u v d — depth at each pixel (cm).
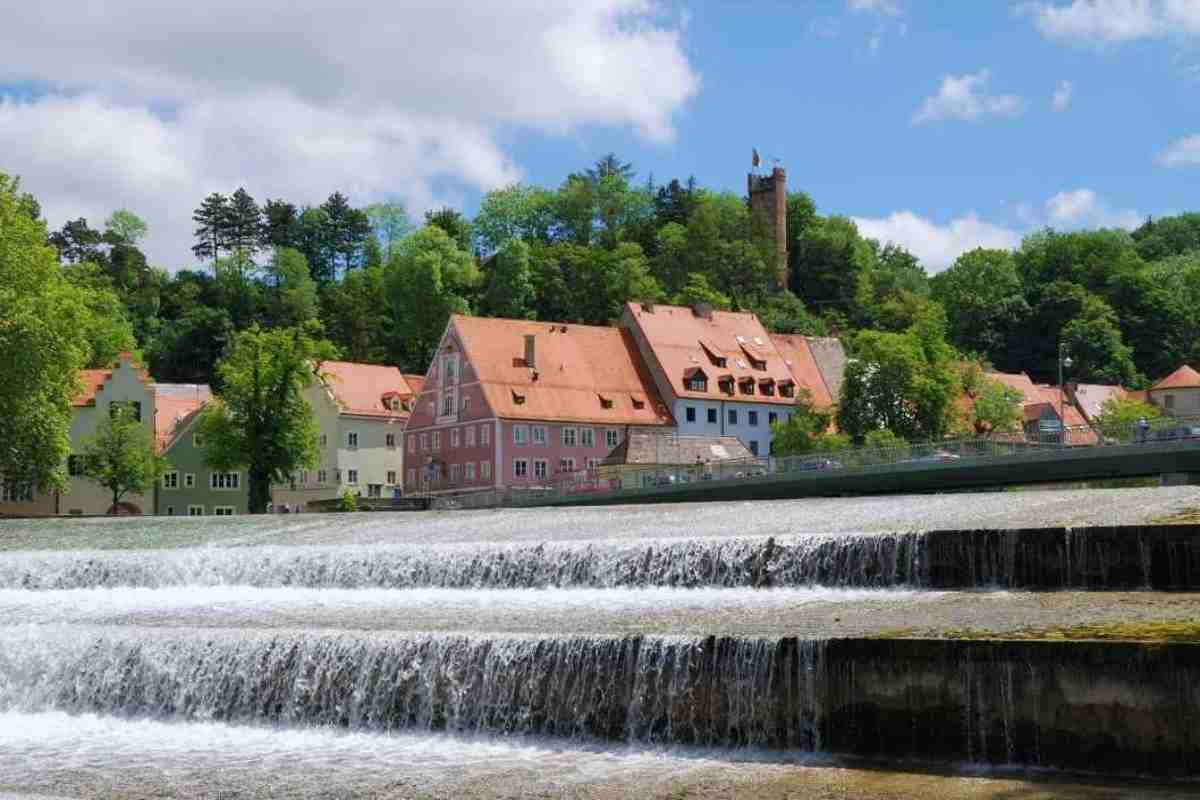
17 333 7850
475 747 2694
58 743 2856
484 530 5481
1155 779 2197
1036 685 2305
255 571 4444
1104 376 19900
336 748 2747
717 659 2602
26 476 8281
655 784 2300
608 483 8962
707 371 13738
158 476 11481
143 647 3173
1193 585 3098
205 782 2456
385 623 3397
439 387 12988
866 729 2456
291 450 10175
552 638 2772
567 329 13425
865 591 3559
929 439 11531
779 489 7975
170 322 19438
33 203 8625
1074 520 4088
